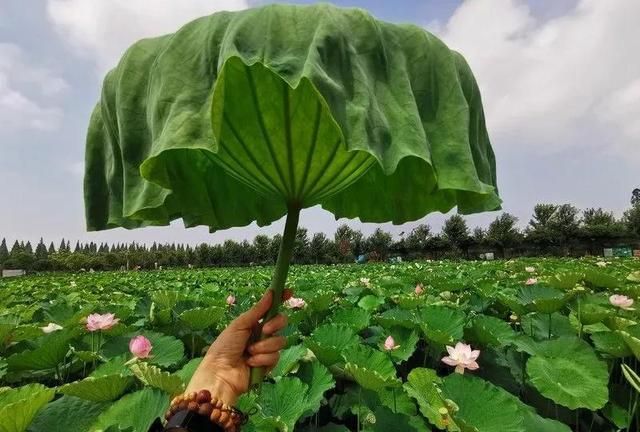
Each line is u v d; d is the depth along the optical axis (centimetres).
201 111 141
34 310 721
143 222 210
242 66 148
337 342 498
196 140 135
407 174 210
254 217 237
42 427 309
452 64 165
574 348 405
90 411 331
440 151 152
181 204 215
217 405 175
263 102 161
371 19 154
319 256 5916
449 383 350
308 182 182
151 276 2239
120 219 184
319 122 165
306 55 137
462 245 5553
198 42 152
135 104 167
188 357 562
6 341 501
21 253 7112
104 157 195
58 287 1465
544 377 380
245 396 349
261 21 143
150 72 166
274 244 6231
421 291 729
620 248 4319
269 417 326
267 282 1435
